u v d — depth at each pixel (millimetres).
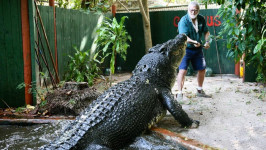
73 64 8016
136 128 4008
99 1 11969
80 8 10609
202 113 5203
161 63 4680
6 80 5793
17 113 5316
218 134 4180
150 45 10227
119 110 3881
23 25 5660
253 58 6152
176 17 10453
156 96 4461
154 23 10695
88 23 9633
